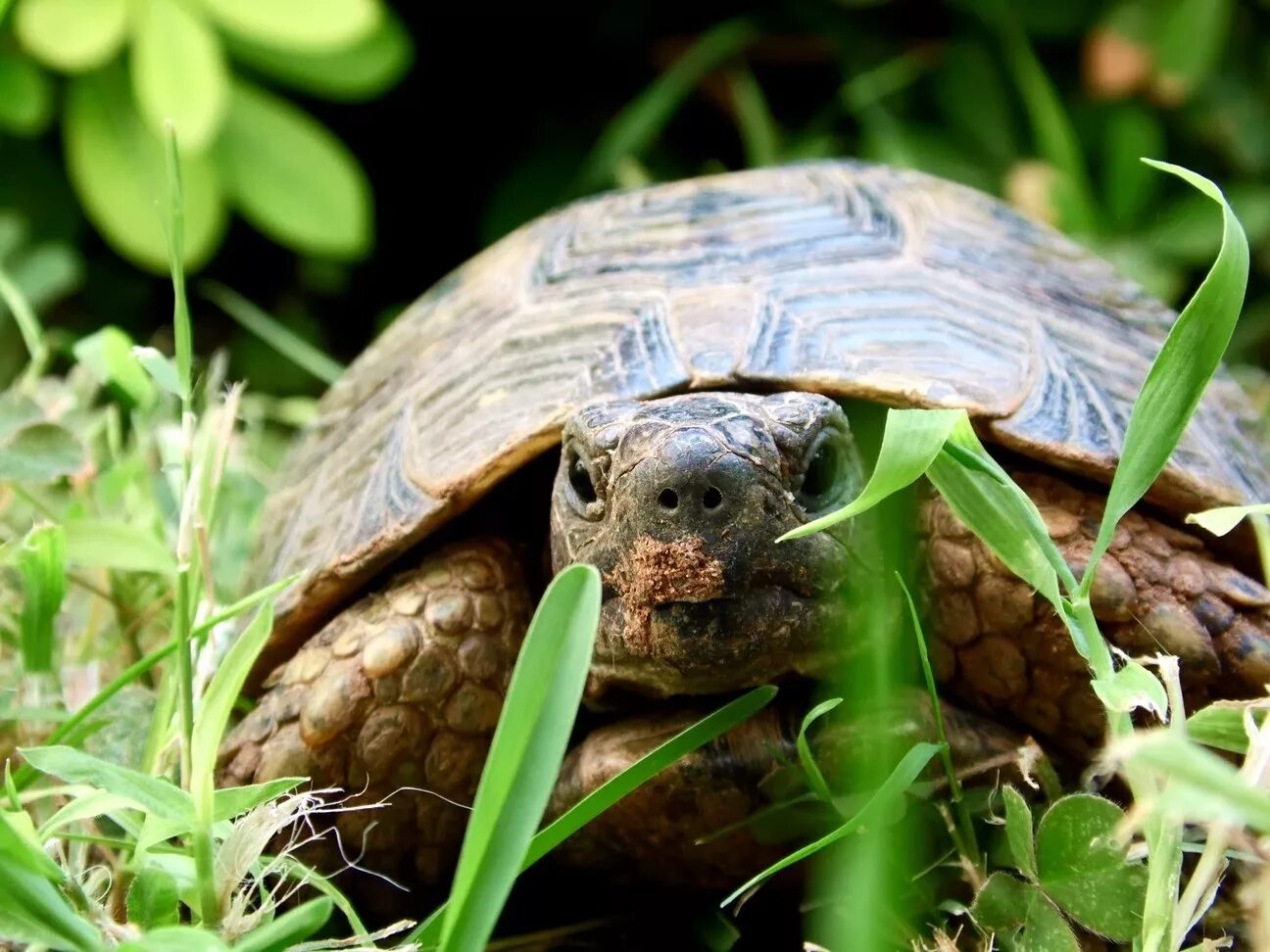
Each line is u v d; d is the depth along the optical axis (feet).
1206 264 2.30
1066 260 1.28
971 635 1.14
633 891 1.18
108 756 1.16
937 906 1.11
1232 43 2.42
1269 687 1.06
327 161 1.98
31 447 1.22
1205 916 1.09
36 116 1.97
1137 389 1.19
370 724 1.15
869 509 1.13
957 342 1.16
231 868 1.04
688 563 1.08
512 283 1.25
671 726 1.12
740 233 1.23
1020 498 1.05
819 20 2.53
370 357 1.32
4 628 1.25
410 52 2.19
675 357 1.15
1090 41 2.33
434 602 1.16
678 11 2.62
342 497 1.20
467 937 0.98
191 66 1.72
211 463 1.19
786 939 1.16
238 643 1.04
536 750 0.99
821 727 1.12
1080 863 1.06
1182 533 1.16
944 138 2.43
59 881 1.03
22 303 1.28
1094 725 1.14
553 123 2.67
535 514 1.21
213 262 2.58
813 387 1.14
